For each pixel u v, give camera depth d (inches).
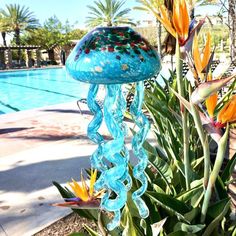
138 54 44.5
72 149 191.9
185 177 72.6
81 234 73.6
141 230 69.9
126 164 51.0
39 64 1174.3
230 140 108.1
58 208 120.3
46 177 150.9
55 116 283.4
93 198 54.5
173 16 51.6
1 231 106.6
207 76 48.1
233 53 307.4
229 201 67.4
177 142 89.7
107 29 46.5
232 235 72.6
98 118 51.2
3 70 949.2
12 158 178.9
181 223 63.7
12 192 135.4
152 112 97.6
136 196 56.8
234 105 47.4
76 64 45.9
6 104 504.4
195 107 49.9
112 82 44.9
